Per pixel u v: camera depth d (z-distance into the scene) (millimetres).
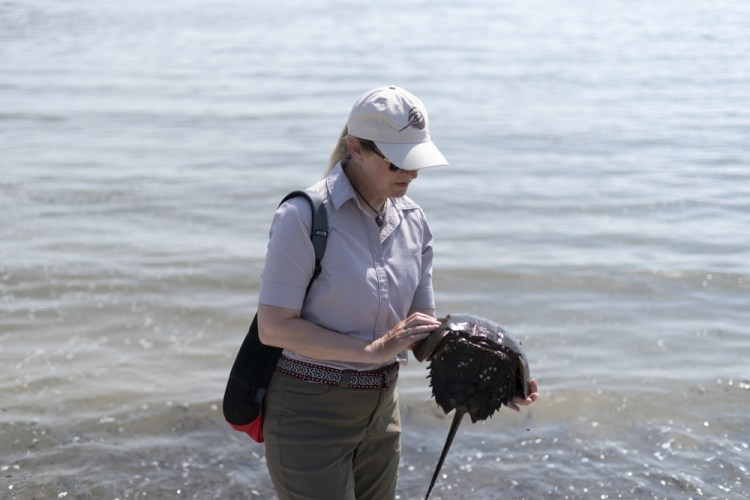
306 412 2861
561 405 5102
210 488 4320
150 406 5059
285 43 25281
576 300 6719
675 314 6430
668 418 4949
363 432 2945
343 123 13766
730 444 4672
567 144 12242
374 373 2891
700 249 7805
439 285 7035
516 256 7680
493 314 6477
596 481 4359
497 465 4523
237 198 9453
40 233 8109
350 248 2779
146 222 8562
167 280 7000
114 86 17516
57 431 4758
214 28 29312
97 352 5738
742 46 23844
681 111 14719
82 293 6688
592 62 21047
